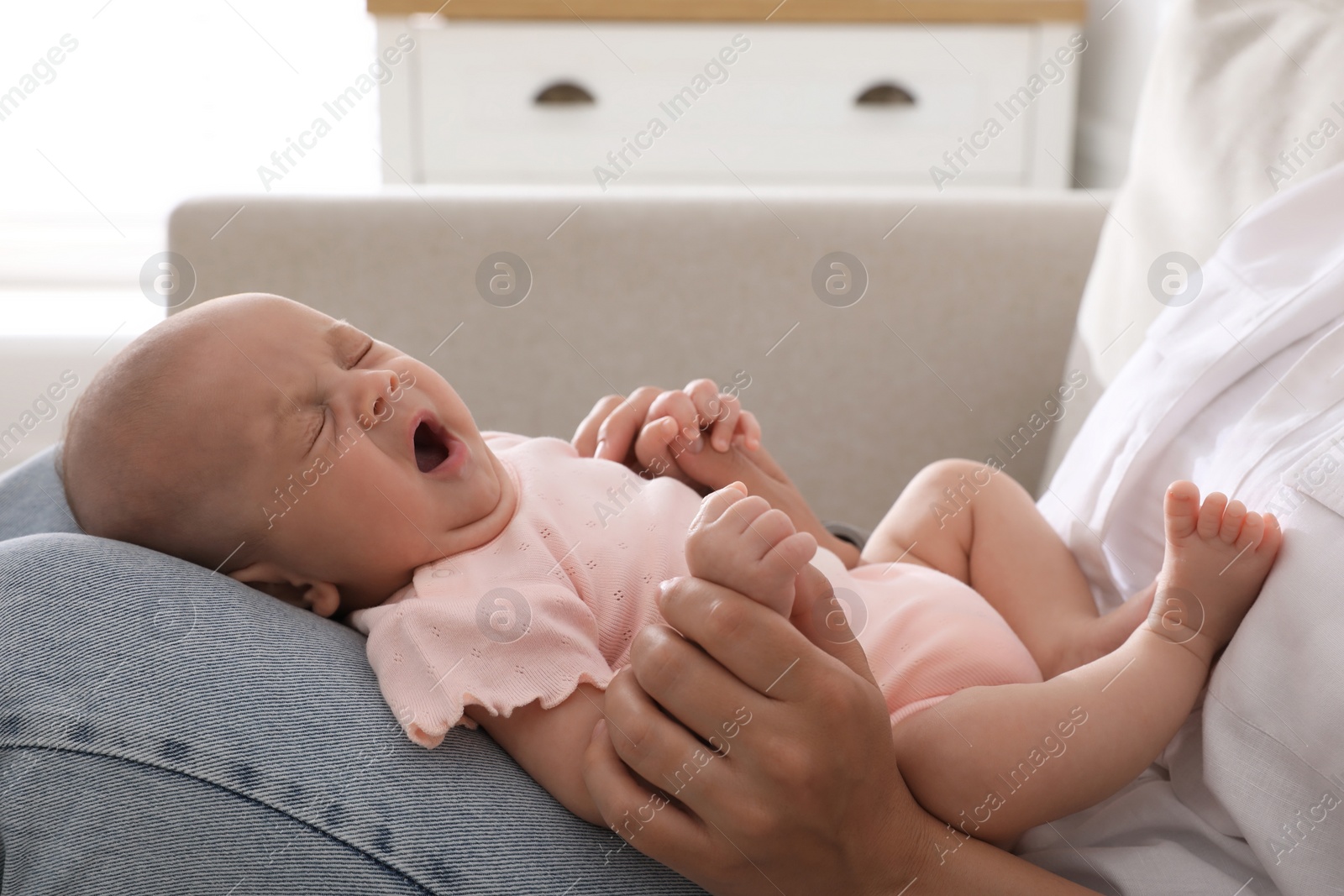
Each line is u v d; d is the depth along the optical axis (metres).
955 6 2.04
